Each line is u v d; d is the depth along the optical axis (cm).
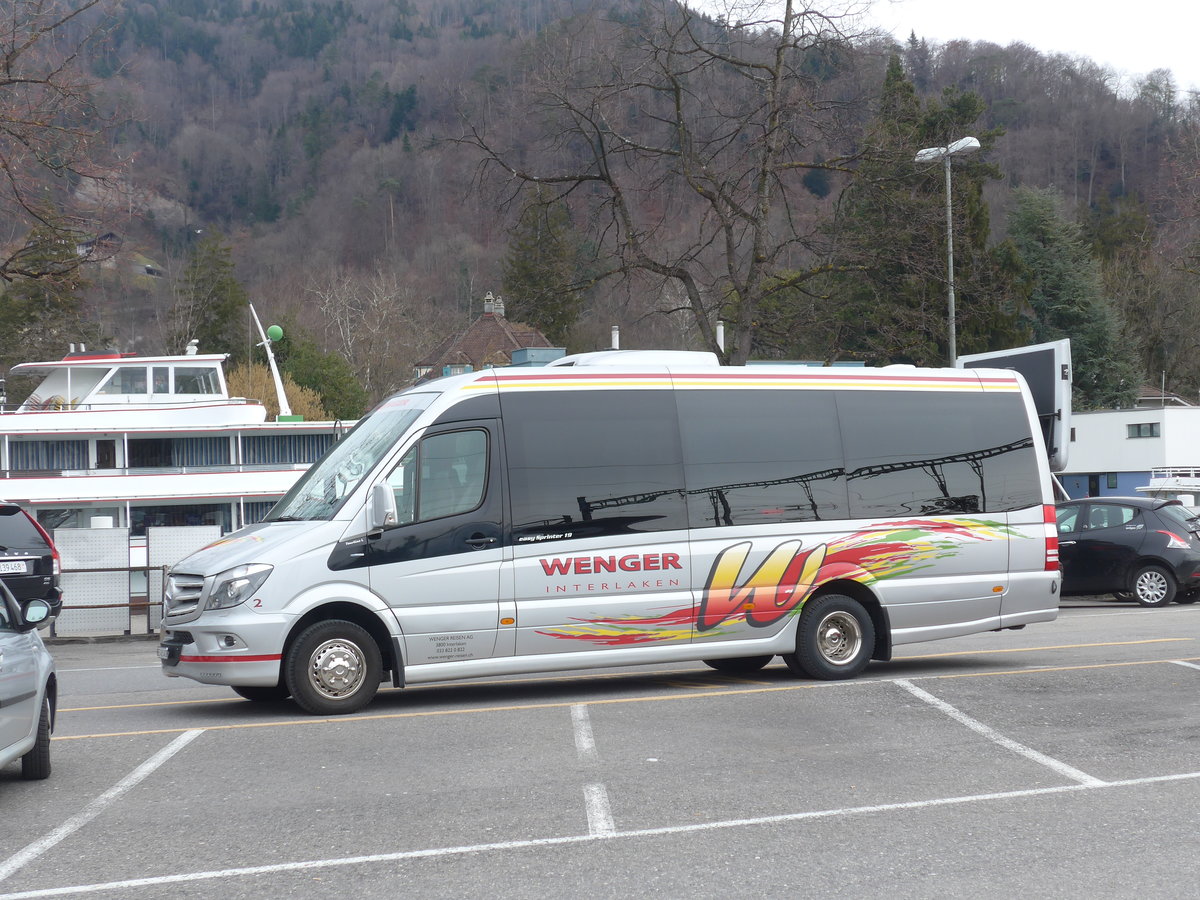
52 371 3222
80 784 802
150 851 642
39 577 1716
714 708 1047
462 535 1089
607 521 1134
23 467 3038
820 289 2822
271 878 591
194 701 1180
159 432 3094
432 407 1105
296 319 6988
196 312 7650
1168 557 2059
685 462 1171
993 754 847
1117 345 6762
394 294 6806
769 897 549
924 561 1248
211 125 8462
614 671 1369
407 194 8006
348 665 1059
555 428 1132
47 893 573
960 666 1301
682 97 2564
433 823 687
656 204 2670
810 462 1218
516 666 1102
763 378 1219
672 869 593
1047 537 1308
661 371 1183
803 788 754
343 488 1088
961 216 3347
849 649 1219
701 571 1161
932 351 3581
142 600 2159
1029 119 7975
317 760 862
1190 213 3478
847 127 2562
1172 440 5084
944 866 593
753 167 2567
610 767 821
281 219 8244
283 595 1041
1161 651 1378
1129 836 642
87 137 1952
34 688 784
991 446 1298
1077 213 7638
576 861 609
